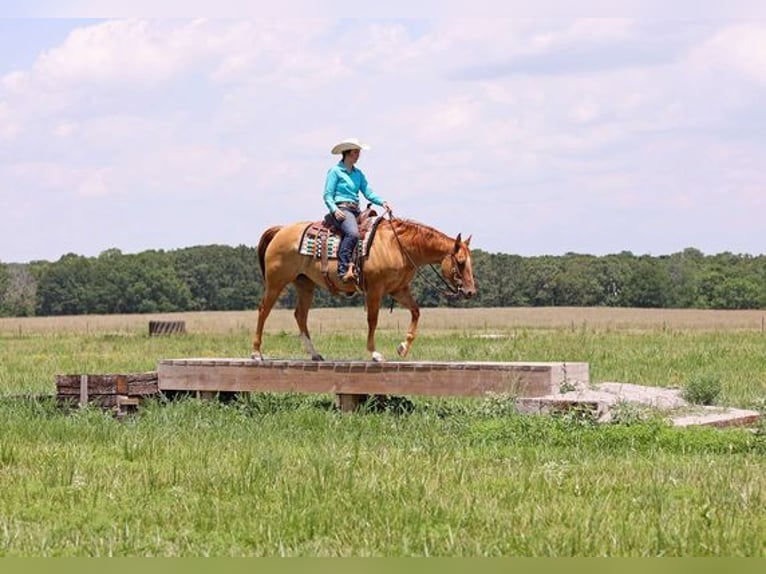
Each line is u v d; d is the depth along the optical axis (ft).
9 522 34.22
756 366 92.89
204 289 419.54
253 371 63.57
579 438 48.98
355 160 63.62
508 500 36.22
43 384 83.46
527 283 397.80
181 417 59.67
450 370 58.65
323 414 58.44
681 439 48.57
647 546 30.71
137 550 31.24
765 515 34.22
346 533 32.37
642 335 153.89
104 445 49.67
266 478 39.93
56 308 415.03
